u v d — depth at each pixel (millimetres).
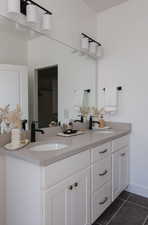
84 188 1489
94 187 1623
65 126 2111
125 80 2375
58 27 1947
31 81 1710
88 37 2311
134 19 2270
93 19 2510
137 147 2311
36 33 1711
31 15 1479
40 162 1090
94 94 2602
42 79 1821
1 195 1395
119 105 2443
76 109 2303
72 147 1396
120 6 2377
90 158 1558
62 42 2020
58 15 1934
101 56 2582
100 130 2332
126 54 2354
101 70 2600
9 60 1520
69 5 2084
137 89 2279
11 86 1535
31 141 1597
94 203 1630
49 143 1580
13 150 1304
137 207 2027
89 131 2268
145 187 2264
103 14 2537
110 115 2525
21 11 1501
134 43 2281
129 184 2381
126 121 2391
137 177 2322
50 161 1138
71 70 2191
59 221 1236
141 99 2254
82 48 2271
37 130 1642
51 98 1938
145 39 2195
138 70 2264
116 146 2014
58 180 1216
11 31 1513
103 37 2555
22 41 1604
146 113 2225
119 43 2408
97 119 2574
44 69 1833
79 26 2256
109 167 1875
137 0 2234
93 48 2332
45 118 1860
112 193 1952
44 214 1125
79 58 2309
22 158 1192
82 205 1471
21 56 1607
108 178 1862
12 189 1321
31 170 1173
